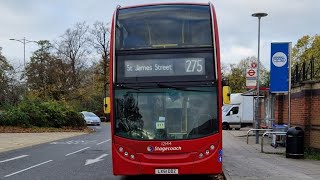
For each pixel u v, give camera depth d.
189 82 10.52
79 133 33.56
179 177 12.51
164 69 10.60
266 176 10.94
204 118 10.39
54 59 56.16
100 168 14.12
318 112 16.45
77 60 64.31
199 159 10.22
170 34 10.76
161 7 11.03
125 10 11.09
